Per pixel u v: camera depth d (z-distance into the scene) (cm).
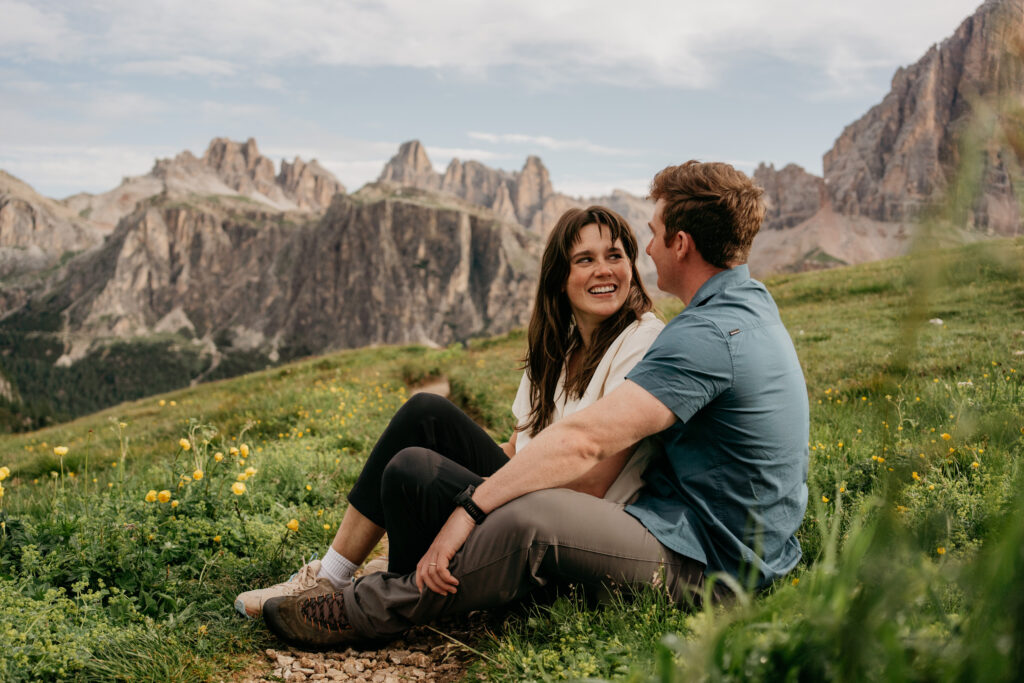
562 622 262
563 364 332
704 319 248
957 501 277
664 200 272
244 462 539
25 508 485
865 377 823
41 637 286
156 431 1363
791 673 128
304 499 562
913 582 117
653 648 222
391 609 284
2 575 339
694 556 253
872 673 116
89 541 369
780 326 264
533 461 257
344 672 285
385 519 296
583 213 309
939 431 373
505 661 254
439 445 325
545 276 324
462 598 272
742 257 267
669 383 241
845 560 133
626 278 307
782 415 250
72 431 2000
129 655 286
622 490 273
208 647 300
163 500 396
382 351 2711
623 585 259
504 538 261
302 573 330
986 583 108
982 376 533
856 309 1744
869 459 419
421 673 280
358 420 996
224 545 411
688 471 259
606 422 246
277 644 308
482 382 1265
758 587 256
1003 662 102
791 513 261
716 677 133
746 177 262
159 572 359
